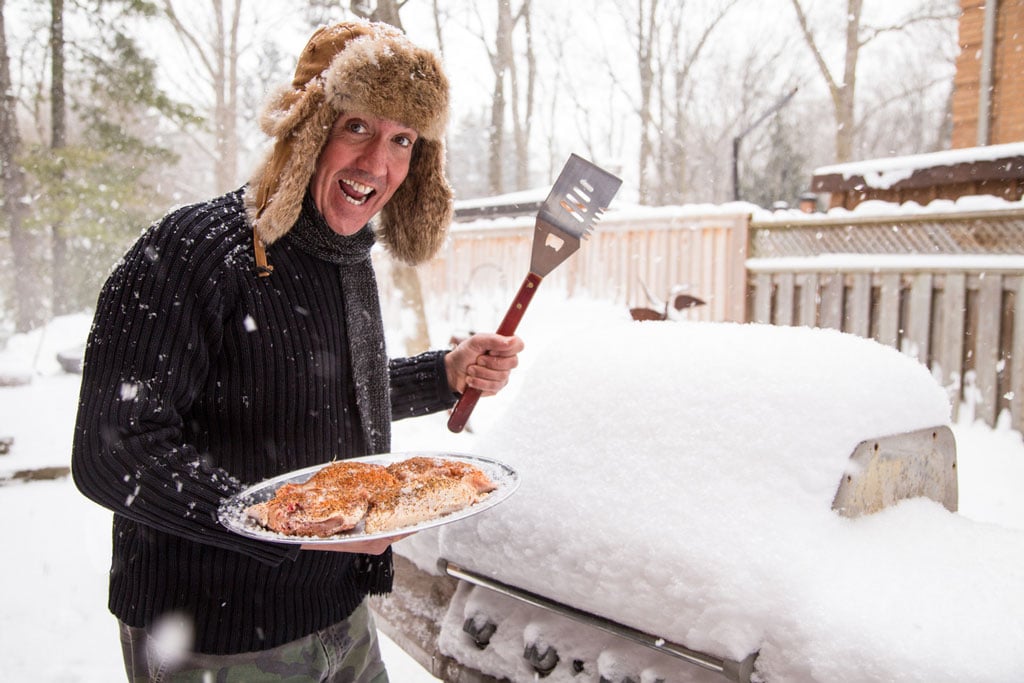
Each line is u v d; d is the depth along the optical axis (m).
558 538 1.31
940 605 1.03
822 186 5.78
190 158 33.09
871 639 0.97
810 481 1.16
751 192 25.41
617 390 1.42
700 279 6.79
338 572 1.42
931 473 1.37
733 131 28.86
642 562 1.18
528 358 6.45
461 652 1.53
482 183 43.97
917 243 5.05
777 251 6.07
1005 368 4.36
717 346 1.39
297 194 1.22
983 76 7.52
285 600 1.31
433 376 1.64
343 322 1.38
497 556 1.42
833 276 5.46
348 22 1.35
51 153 17.20
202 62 22.22
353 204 1.32
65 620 3.14
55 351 10.82
